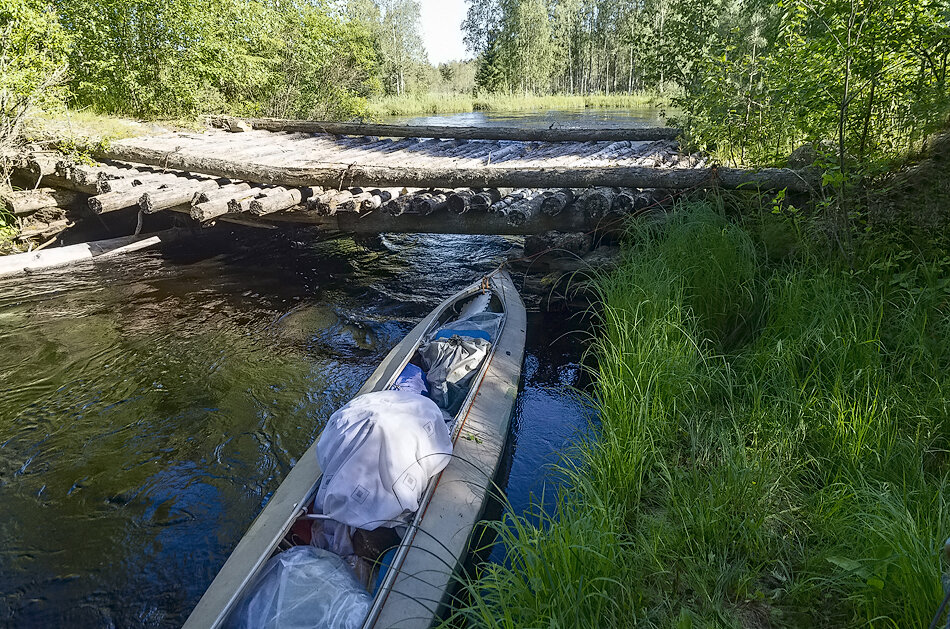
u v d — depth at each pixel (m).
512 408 4.64
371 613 2.65
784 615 2.76
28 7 9.39
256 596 2.79
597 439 4.16
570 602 2.57
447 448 3.69
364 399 3.60
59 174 9.70
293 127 12.70
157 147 10.40
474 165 9.45
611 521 3.09
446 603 2.87
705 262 5.44
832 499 3.17
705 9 9.35
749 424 3.95
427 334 5.65
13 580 3.53
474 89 49.38
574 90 55.75
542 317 7.30
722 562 3.01
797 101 5.68
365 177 7.75
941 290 4.35
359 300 7.97
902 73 5.25
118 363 6.17
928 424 3.55
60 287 8.22
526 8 46.84
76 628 3.23
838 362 4.11
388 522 3.16
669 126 11.73
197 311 7.54
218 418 5.20
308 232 10.93
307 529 3.27
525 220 7.41
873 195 5.30
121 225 10.57
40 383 5.75
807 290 4.84
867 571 2.64
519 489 4.28
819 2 5.14
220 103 14.49
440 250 10.12
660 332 4.75
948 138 5.05
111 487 4.33
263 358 6.34
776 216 5.98
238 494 4.27
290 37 16.67
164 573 3.60
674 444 4.07
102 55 12.12
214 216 7.53
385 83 45.66
